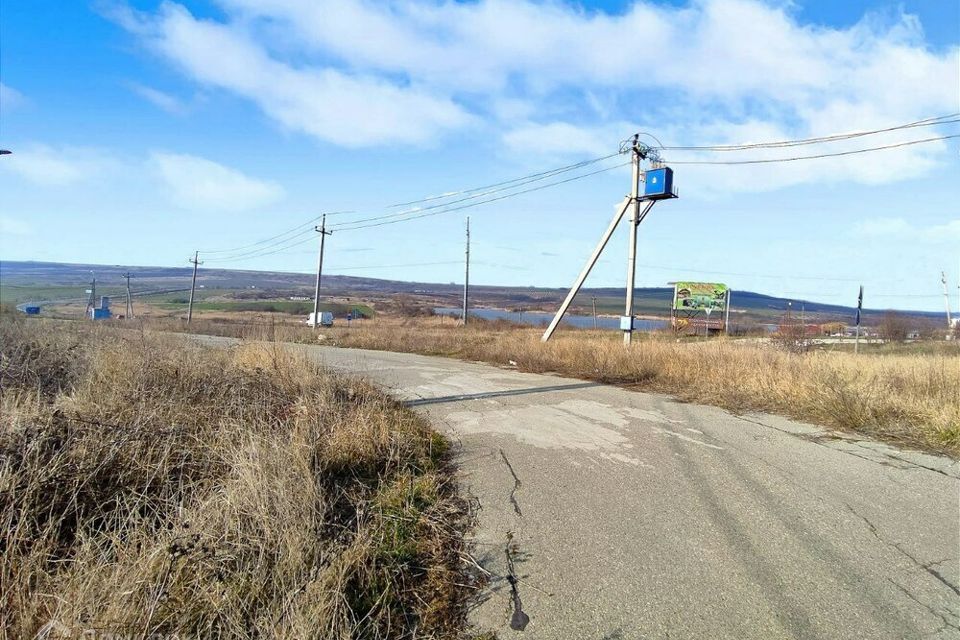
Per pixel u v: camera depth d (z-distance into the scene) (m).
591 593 3.24
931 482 5.24
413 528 4.04
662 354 12.56
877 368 10.60
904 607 3.10
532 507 4.55
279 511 3.54
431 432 6.90
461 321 46.97
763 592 3.25
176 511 3.69
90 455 4.07
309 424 5.55
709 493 4.90
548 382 11.85
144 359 7.46
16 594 2.64
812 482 5.21
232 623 2.52
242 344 11.87
